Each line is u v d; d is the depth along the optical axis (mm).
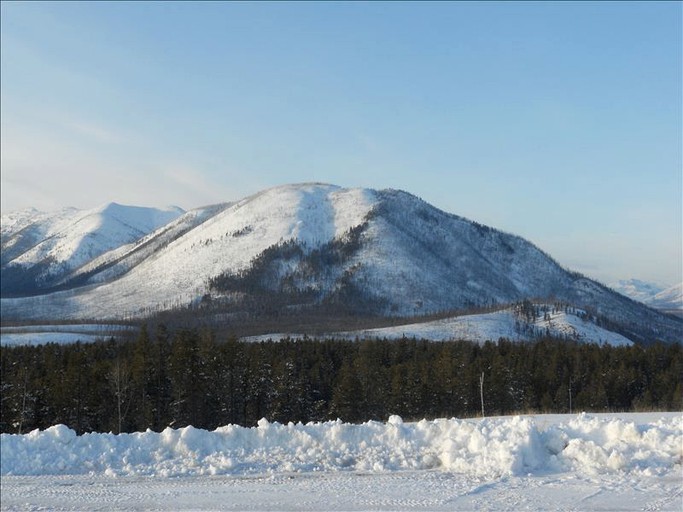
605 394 58812
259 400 60438
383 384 60688
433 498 10430
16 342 136875
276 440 14766
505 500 10188
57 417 53094
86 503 11000
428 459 13211
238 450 14383
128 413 54344
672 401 60219
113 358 70938
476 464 12586
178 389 55656
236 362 60156
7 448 14477
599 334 147750
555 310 162250
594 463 12305
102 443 14859
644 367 69000
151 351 61500
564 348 74125
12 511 10680
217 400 59125
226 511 10234
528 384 61812
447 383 59344
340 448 14195
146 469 13469
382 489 11117
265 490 11414
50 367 60812
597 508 9672
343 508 10086
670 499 10031
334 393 58781
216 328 178250
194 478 12656
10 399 55188
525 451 12750
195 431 14953
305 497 10820
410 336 135000
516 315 156750
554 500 10117
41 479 12930
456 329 142000
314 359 70875
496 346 81500
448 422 14781
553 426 14695
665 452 12523
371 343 76062
